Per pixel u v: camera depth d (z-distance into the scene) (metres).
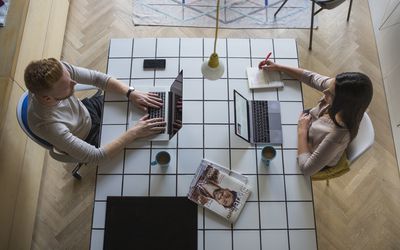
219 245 1.69
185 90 2.04
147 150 1.89
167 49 2.15
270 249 1.69
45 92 1.71
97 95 2.45
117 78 2.08
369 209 2.60
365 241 2.50
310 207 1.77
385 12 3.07
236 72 2.09
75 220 2.57
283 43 2.20
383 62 3.06
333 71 3.09
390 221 2.56
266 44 2.19
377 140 2.84
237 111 1.96
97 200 1.79
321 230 2.53
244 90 2.04
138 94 1.99
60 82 1.73
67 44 3.19
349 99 1.64
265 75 2.07
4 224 2.15
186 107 1.99
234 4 3.37
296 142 1.91
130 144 1.90
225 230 1.72
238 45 2.18
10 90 2.19
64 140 1.82
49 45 2.84
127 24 3.30
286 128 1.95
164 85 2.06
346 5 3.37
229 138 1.92
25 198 2.40
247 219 1.74
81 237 2.52
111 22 3.30
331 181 2.69
